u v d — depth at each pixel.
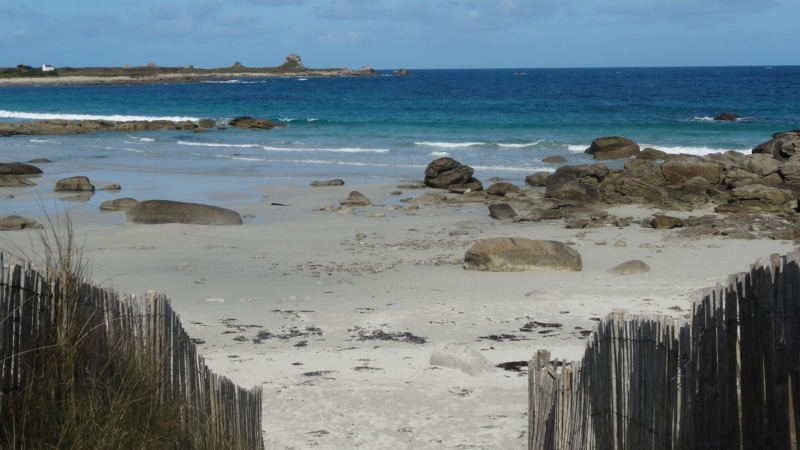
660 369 4.84
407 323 13.14
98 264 17.48
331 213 24.59
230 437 6.55
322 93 105.81
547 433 6.59
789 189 24.62
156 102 88.50
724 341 4.48
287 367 10.99
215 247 19.34
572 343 11.91
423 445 8.42
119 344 5.43
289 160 38.09
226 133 52.44
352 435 8.74
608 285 15.27
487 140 44.16
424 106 70.88
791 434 4.23
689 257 17.72
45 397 4.81
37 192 29.03
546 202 25.61
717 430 4.51
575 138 44.34
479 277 16.16
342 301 14.55
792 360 4.23
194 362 6.23
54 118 70.06
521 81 150.00
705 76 162.38
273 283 15.95
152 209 22.09
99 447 4.82
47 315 4.96
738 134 44.47
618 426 5.33
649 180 27.50
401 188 29.73
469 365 10.69
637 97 80.69
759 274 4.32
